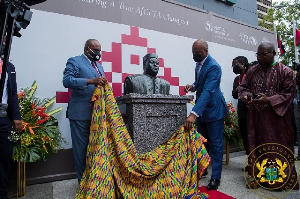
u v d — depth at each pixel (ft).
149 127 8.12
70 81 7.78
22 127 7.42
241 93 9.75
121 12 12.26
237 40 17.07
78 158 8.34
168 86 9.96
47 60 10.39
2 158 6.93
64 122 10.58
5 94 7.03
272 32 19.53
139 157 7.54
